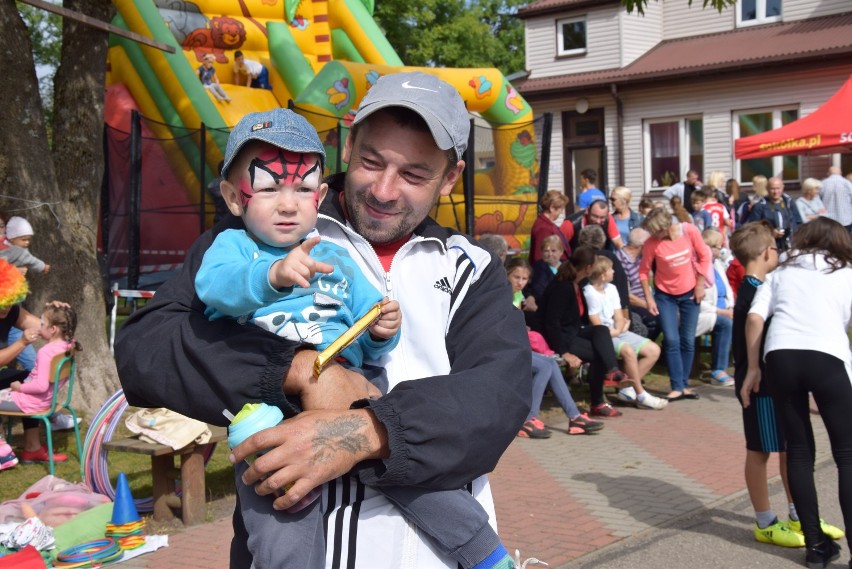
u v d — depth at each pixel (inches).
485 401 74.6
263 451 72.2
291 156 77.6
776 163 953.5
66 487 231.9
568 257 434.3
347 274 80.0
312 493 74.8
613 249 455.8
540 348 355.3
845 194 717.3
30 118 331.3
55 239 334.0
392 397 73.1
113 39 562.6
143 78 554.9
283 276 68.9
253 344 73.8
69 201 347.3
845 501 197.6
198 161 537.0
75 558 195.9
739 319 221.6
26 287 284.8
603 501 253.9
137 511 233.8
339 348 73.7
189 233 537.6
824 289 202.2
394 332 78.3
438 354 81.2
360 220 83.3
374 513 76.0
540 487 267.6
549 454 309.3
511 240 514.6
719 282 448.5
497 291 85.3
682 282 402.9
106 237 518.3
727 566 205.9
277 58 641.6
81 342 335.9
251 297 70.2
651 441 328.2
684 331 410.6
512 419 76.2
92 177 353.4
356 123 81.8
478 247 87.6
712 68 952.9
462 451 72.9
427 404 72.7
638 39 1050.1
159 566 199.2
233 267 72.5
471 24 1385.3
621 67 1036.5
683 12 1060.5
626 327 390.9
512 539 221.6
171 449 221.6
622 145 1030.4
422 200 82.5
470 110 577.3
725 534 228.4
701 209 618.5
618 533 226.8
